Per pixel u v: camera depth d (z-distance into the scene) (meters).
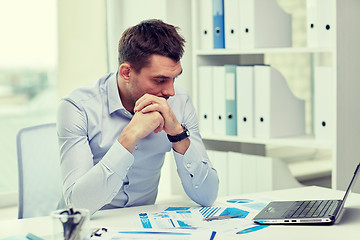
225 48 3.38
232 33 3.33
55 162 2.46
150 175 2.28
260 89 3.19
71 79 3.63
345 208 1.91
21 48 4.95
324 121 2.97
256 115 3.23
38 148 2.42
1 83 8.82
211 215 1.86
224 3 3.36
